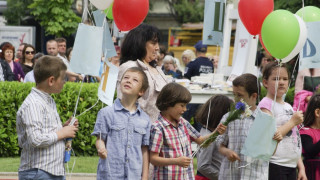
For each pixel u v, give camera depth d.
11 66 18.30
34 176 8.23
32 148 8.28
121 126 8.39
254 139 8.64
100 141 8.36
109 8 10.05
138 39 9.28
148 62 9.42
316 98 10.25
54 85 8.48
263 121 8.60
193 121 16.44
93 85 16.16
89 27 8.45
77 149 16.08
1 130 15.68
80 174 13.33
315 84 13.66
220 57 18.30
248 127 9.06
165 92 8.55
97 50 8.48
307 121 10.29
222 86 15.82
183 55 22.23
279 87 9.15
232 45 30.58
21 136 8.37
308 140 10.07
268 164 8.95
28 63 19.25
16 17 38.81
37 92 8.43
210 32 9.91
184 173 8.62
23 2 38.41
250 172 8.94
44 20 30.61
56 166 8.34
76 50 8.47
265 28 9.05
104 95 8.53
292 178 9.30
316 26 9.60
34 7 30.56
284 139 9.18
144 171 8.50
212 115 9.96
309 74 13.59
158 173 8.57
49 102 8.52
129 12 9.23
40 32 38.88
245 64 14.95
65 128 8.39
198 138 9.09
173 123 8.69
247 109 8.87
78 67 8.46
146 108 9.07
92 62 8.47
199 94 15.78
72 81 18.03
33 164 8.26
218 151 9.62
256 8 9.79
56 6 30.12
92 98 15.98
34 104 8.26
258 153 8.61
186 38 42.88
